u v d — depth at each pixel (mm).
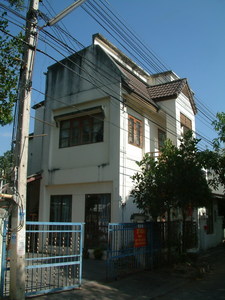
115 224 10109
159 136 17625
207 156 11875
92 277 9977
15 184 7402
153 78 22094
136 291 8703
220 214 22922
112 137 14258
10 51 8062
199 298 8125
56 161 16172
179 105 17516
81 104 15750
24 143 7652
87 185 14906
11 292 7086
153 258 11836
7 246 7527
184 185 11203
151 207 11555
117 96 14406
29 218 17047
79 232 9328
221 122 12461
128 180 14281
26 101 7820
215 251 17922
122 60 19625
